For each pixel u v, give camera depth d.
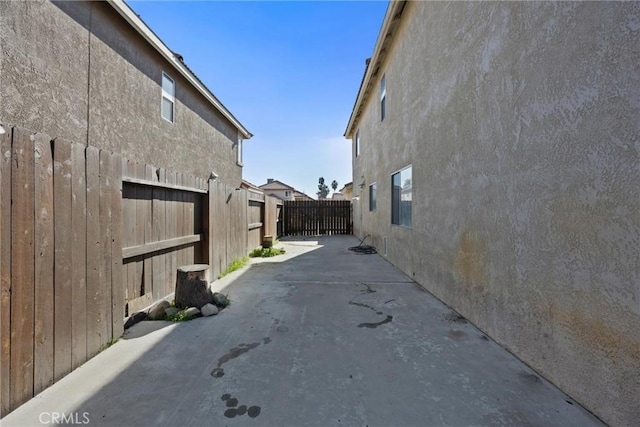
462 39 3.56
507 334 2.77
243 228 7.68
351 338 3.04
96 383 2.24
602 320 1.83
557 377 2.18
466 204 3.51
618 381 1.73
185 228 4.82
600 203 1.83
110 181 2.93
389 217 7.45
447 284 4.05
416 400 2.04
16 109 2.96
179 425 1.80
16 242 1.97
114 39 4.42
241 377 2.32
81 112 3.80
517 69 2.58
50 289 2.22
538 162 2.35
